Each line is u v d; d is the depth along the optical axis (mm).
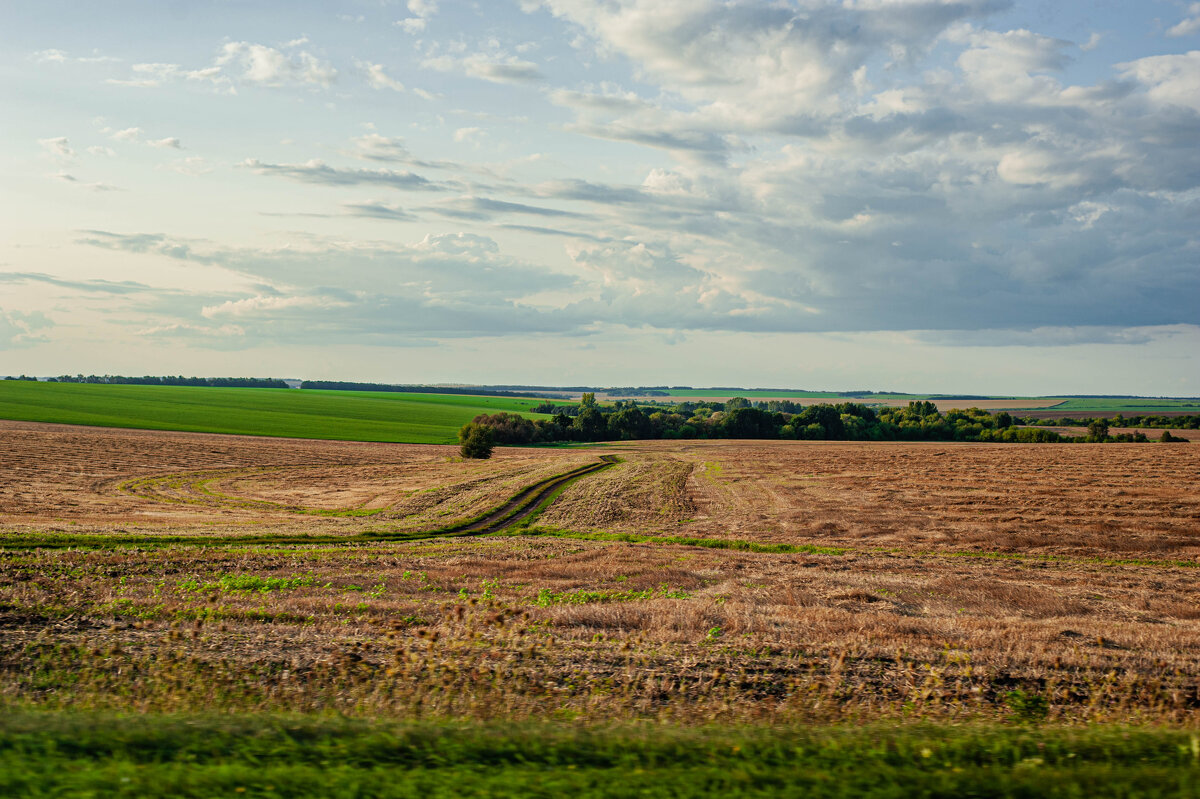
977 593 23516
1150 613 21266
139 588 20922
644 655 14266
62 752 7039
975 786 6746
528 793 6453
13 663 12656
